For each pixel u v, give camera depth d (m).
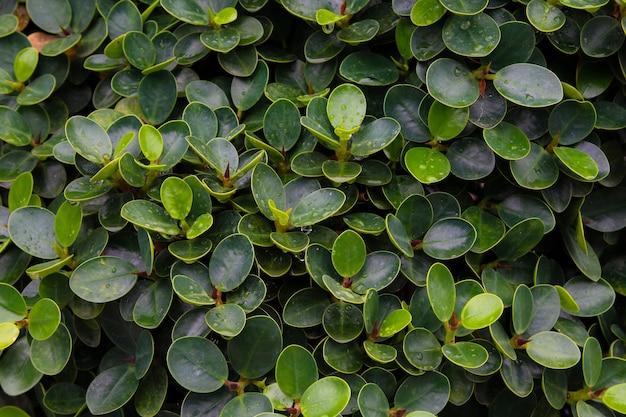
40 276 0.58
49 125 0.65
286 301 0.59
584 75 0.62
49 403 0.60
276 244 0.56
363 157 0.60
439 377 0.56
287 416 0.56
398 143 0.60
